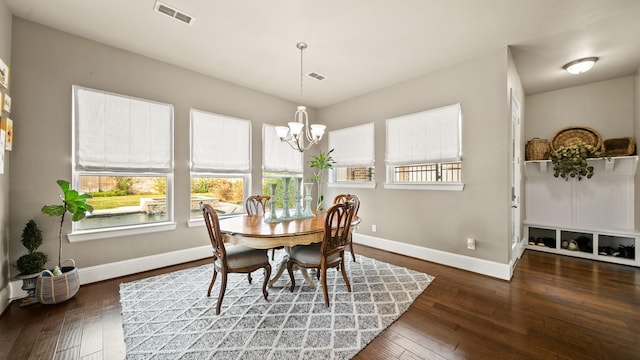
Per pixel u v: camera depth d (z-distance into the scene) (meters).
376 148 4.05
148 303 2.22
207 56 3.03
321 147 4.98
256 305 2.20
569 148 3.56
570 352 1.60
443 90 3.27
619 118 3.49
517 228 3.40
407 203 3.62
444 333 1.81
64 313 2.06
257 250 2.37
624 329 1.84
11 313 2.05
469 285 2.60
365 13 2.23
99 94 2.70
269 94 4.27
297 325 1.89
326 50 2.88
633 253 3.22
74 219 2.28
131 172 2.90
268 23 2.39
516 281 2.70
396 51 2.89
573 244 3.59
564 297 2.33
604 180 3.55
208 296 2.35
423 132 3.44
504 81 2.77
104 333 1.80
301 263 2.36
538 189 4.04
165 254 3.13
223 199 3.75
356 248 3.98
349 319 1.97
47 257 2.38
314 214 3.07
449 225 3.19
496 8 2.14
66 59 2.54
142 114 2.98
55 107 2.48
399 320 1.97
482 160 2.92
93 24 2.42
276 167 4.36
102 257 2.72
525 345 1.67
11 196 2.27
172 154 3.21
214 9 2.19
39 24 2.40
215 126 3.60
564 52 2.88
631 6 2.07
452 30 2.48
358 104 4.34
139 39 2.67
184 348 1.63
